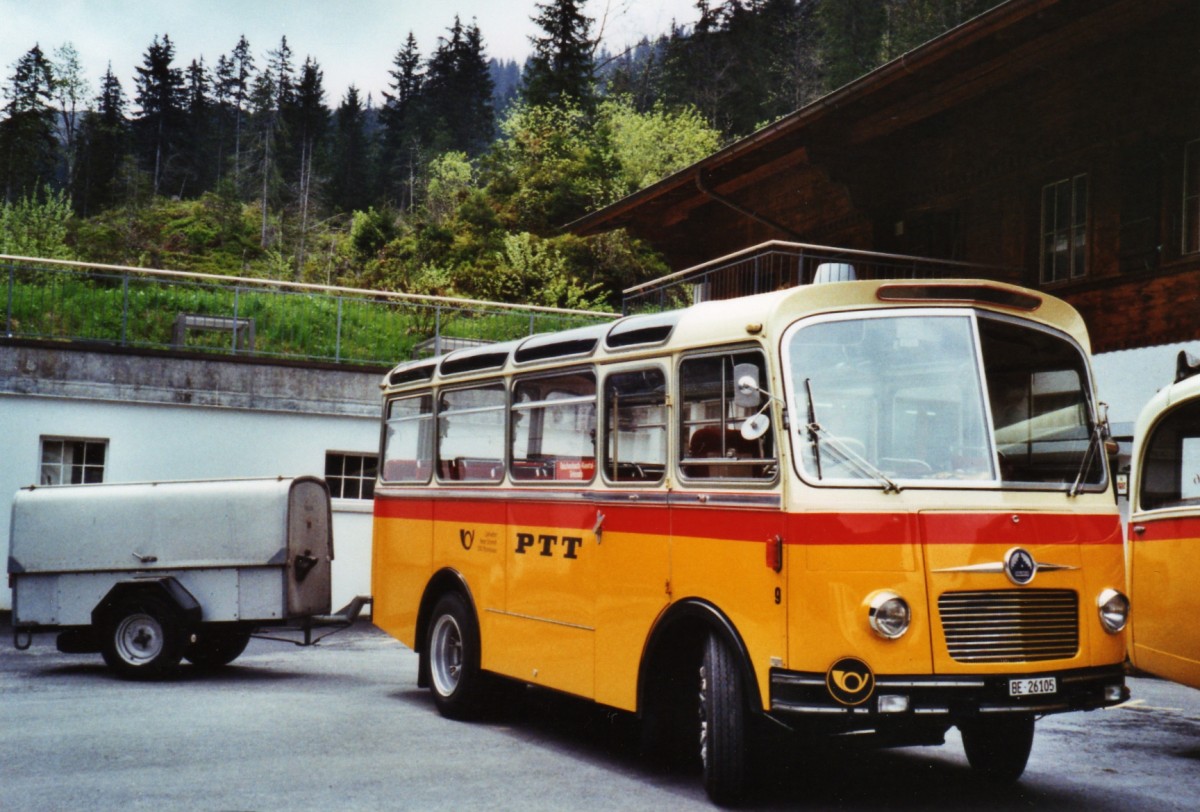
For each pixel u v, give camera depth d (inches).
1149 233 535.8
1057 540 252.8
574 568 316.5
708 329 275.4
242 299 718.5
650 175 2041.1
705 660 263.3
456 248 1827.0
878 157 692.7
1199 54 511.8
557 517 326.3
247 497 459.5
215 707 387.2
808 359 253.9
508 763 304.7
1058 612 250.5
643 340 300.4
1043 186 600.7
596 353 317.4
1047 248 597.6
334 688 439.8
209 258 3253.0
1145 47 538.3
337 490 711.1
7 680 451.8
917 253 683.4
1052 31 532.7
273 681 457.7
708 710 259.1
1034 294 270.7
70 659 521.7
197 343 719.1
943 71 584.1
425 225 1936.5
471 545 372.2
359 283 1883.6
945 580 239.9
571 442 325.1
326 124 4896.7
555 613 324.2
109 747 317.4
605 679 300.4
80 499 472.7
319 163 4515.3
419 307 761.0
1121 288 545.3
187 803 255.8
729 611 257.3
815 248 603.8
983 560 243.1
